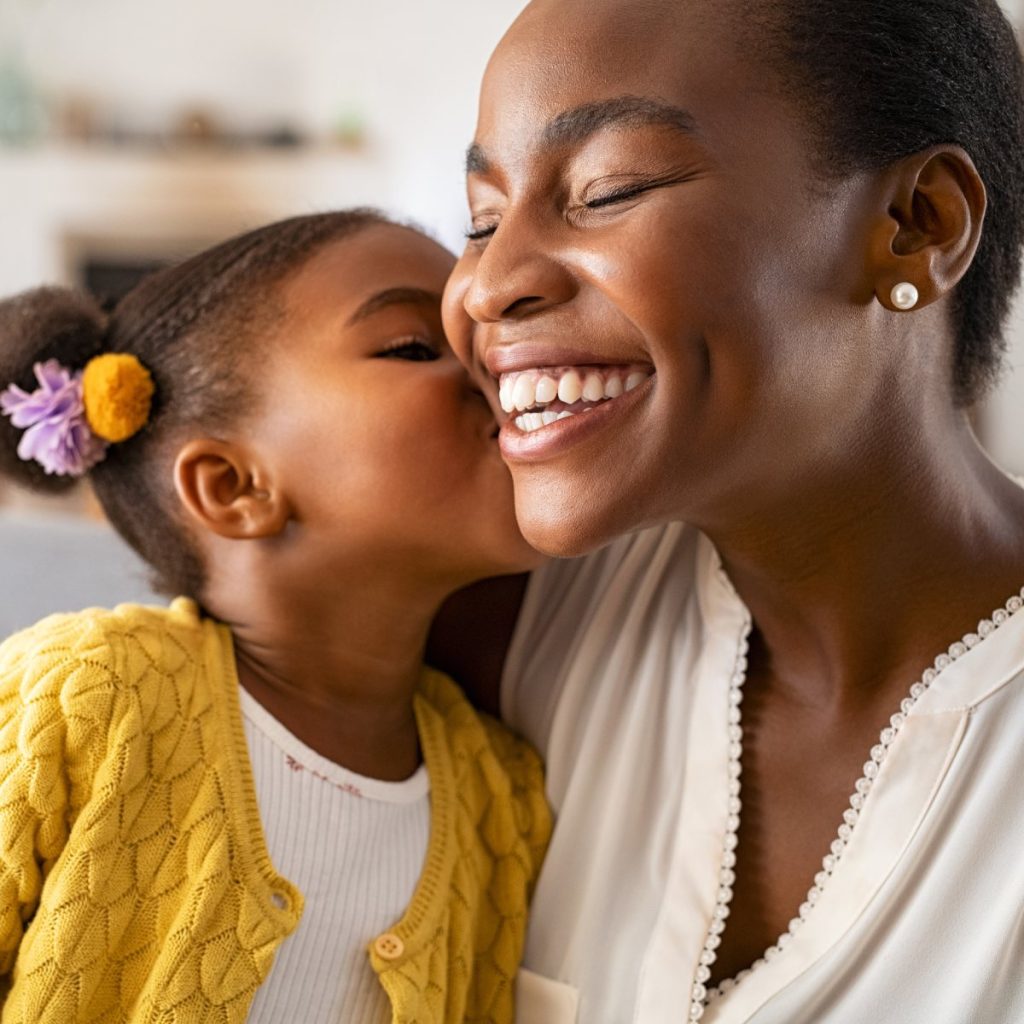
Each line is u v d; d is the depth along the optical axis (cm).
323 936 97
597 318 78
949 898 88
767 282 78
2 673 97
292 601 107
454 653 118
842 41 80
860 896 90
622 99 77
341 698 107
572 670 108
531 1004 101
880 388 86
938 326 91
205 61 507
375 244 111
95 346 118
